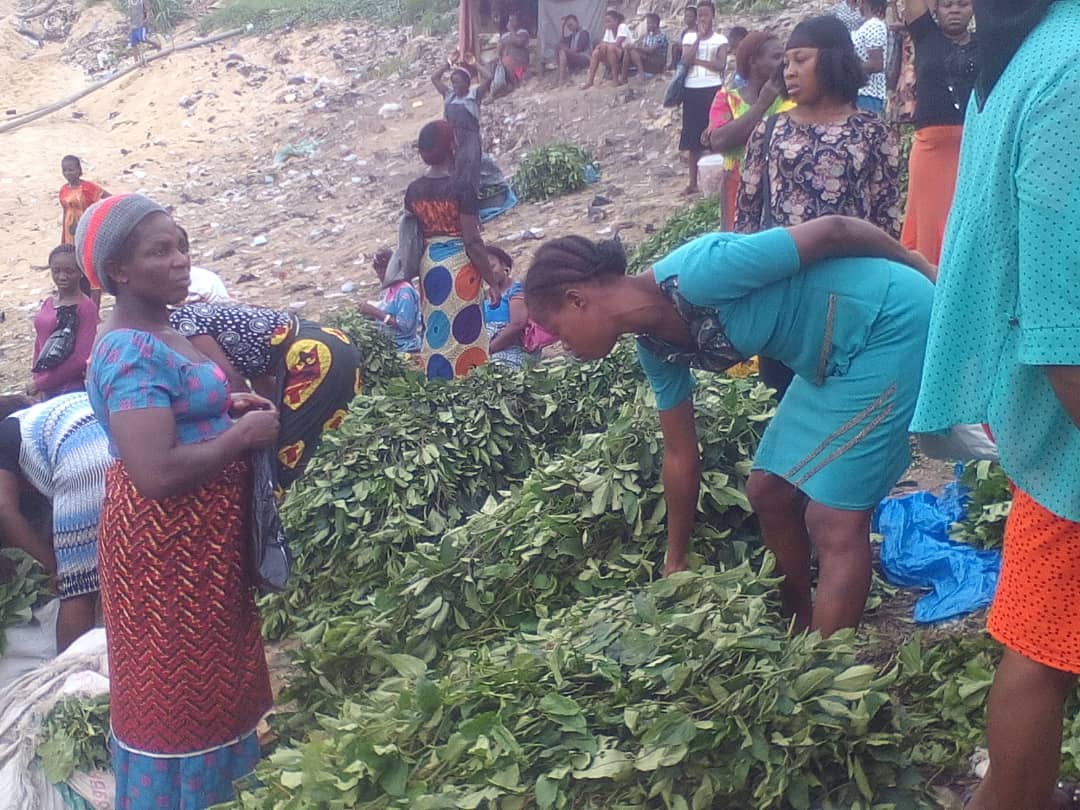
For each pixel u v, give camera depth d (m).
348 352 4.88
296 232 14.02
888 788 2.82
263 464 3.27
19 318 12.48
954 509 4.25
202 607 3.21
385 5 21.19
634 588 3.58
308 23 21.27
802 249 2.99
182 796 3.29
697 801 2.65
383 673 3.67
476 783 2.76
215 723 3.29
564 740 2.83
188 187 16.91
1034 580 2.22
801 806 2.71
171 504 3.14
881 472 3.08
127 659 3.24
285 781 2.83
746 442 4.05
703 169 10.95
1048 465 2.15
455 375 6.77
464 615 3.79
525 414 5.01
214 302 5.28
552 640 3.17
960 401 2.25
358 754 2.79
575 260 2.99
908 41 6.60
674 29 16.22
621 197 12.02
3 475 4.19
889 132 4.38
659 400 3.37
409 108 17.55
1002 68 2.13
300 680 3.80
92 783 3.68
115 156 18.80
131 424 3.00
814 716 2.74
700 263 2.96
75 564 4.14
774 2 15.54
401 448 4.71
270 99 19.55
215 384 3.19
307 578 4.58
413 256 6.71
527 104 15.48
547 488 4.00
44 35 23.88
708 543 3.81
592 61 15.23
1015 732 2.30
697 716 2.77
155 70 21.20
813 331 3.08
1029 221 2.00
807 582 3.53
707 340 3.06
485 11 18.88
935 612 3.68
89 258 3.10
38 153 18.88
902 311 3.05
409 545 4.41
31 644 4.35
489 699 2.97
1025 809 2.37
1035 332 2.01
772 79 5.90
